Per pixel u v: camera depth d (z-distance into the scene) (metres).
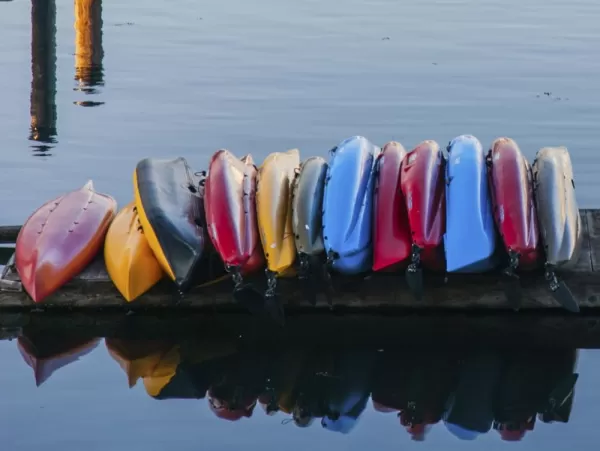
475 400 14.62
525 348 15.96
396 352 15.84
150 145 25.06
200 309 16.94
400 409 14.44
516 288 16.20
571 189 17.34
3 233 18.72
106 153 24.53
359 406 14.48
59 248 16.70
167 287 16.80
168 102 28.50
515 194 16.48
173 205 17.00
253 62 32.53
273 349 15.95
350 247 16.14
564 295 15.81
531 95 28.98
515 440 13.68
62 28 37.31
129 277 16.30
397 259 16.19
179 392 14.74
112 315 16.89
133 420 14.00
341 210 16.53
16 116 27.31
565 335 16.33
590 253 16.66
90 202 18.02
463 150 17.66
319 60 32.78
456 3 42.28
